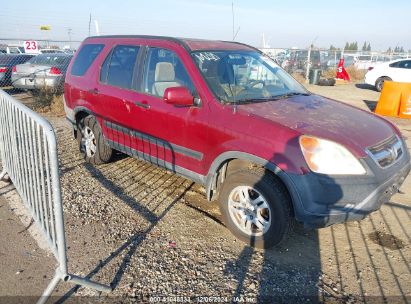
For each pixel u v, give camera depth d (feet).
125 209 13.85
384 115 36.35
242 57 14.76
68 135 24.30
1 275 9.82
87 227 12.39
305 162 9.98
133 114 14.73
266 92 13.65
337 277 10.36
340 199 9.94
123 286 9.57
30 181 11.02
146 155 14.82
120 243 11.51
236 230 11.87
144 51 14.92
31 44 48.91
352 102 45.03
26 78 35.24
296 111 11.96
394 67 54.24
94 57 17.61
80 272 10.03
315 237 12.42
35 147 9.75
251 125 10.96
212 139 11.82
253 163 11.46
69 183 15.99
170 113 13.10
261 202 11.13
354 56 90.33
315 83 65.21
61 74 34.94
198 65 12.98
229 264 10.71
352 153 10.04
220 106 11.86
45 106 32.60
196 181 12.98
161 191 15.62
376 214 14.14
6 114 13.12
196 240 11.91
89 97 17.15
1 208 13.43
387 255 11.47
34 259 10.55
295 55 76.89
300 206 10.09
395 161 11.25
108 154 17.69
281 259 11.08
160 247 11.41
